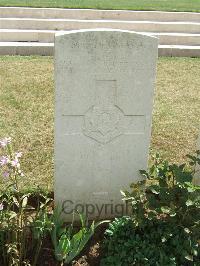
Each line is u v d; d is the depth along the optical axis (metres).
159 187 1.46
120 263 1.41
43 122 2.40
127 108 1.52
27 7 4.09
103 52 1.43
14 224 1.41
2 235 1.40
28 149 2.12
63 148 1.54
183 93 2.98
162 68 3.45
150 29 4.08
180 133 2.38
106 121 1.52
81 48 1.41
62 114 1.49
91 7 4.22
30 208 1.52
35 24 3.91
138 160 1.60
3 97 2.69
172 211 1.38
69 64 1.42
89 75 1.45
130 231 1.49
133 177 1.63
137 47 1.44
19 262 1.40
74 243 1.44
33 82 2.97
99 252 1.52
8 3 4.16
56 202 1.62
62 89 1.45
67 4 4.30
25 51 3.55
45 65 3.32
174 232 1.44
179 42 3.97
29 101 2.66
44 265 1.45
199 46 3.93
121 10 4.18
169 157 2.13
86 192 1.63
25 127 2.33
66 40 1.39
